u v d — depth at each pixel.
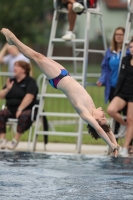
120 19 109.81
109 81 27.22
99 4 28.64
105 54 27.39
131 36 28.12
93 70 72.81
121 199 16.61
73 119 39.78
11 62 35.12
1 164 22.00
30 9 70.06
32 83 27.55
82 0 27.30
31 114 26.89
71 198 16.69
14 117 27.52
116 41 27.00
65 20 91.06
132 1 26.95
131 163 22.62
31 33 73.62
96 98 46.38
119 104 25.61
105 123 20.44
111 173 20.45
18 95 27.44
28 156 24.00
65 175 20.03
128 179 19.44
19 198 16.66
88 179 19.36
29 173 20.33
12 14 68.81
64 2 27.75
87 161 23.00
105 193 17.36
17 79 27.77
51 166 21.72
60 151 27.27
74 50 29.78
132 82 25.44
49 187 18.12
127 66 25.55
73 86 20.81
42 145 29.61
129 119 25.50
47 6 70.75
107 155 25.02
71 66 82.62
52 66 21.12
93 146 29.64
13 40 21.08
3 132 27.14
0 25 69.56
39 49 83.12
